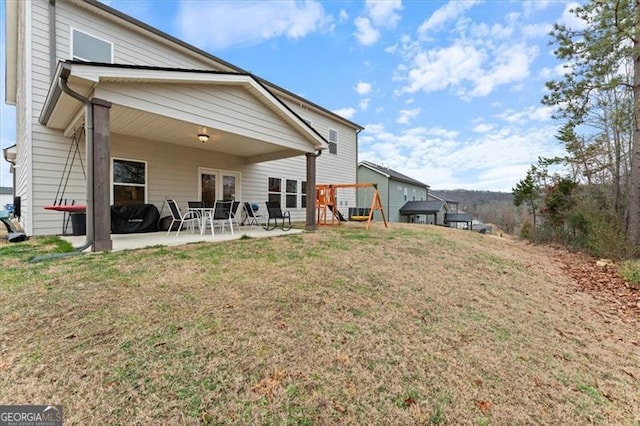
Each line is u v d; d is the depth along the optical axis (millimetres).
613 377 2307
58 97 4391
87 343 1945
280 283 3232
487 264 5367
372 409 1651
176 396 1578
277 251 4645
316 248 5039
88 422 1400
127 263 3557
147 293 2723
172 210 6414
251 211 9211
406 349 2271
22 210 6840
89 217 4074
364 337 2355
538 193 11055
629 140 8094
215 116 5391
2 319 2180
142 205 7023
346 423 1538
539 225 10836
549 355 2521
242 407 1557
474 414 1715
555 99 8258
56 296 2570
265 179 10656
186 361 1843
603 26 6941
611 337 3062
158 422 1424
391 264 4441
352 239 6137
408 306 3059
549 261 7086
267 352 2012
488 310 3291
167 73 4570
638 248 6781
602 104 8219
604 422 1796
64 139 6125
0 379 1607
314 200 7617
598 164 8844
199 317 2363
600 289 4965
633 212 7191
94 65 3814
